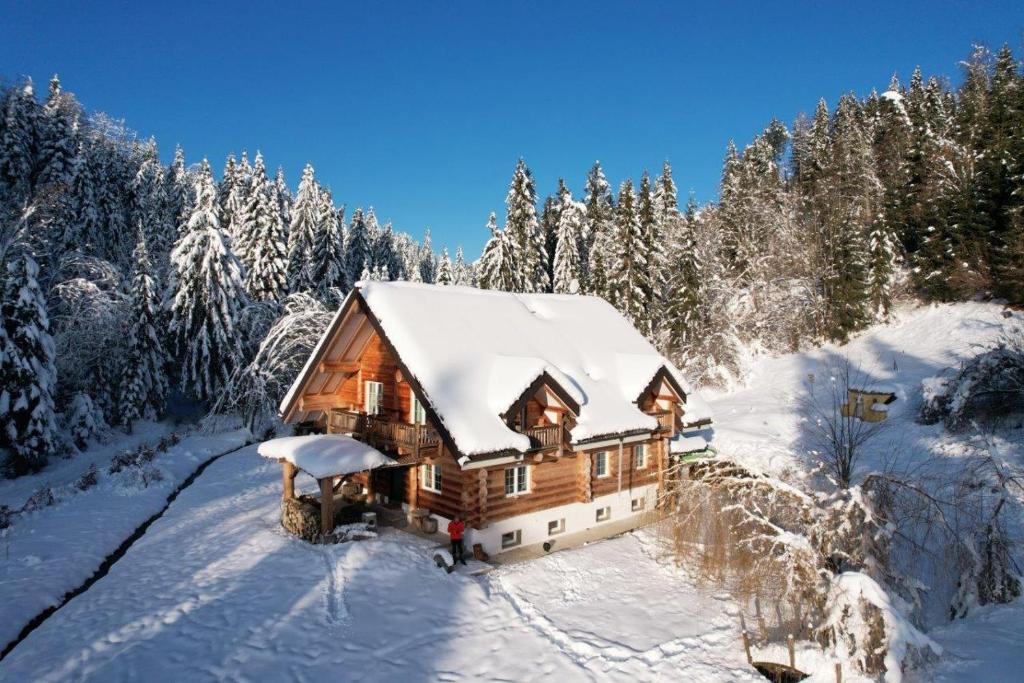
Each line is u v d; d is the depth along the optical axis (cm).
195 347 3966
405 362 1844
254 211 4875
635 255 4919
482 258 5647
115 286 4028
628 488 2373
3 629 1393
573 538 2097
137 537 2106
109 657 1261
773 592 1436
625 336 2677
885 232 4584
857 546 1383
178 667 1223
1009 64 5056
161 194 6669
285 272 4888
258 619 1412
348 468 1828
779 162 8581
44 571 1706
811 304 4869
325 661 1255
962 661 1174
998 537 1477
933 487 1955
